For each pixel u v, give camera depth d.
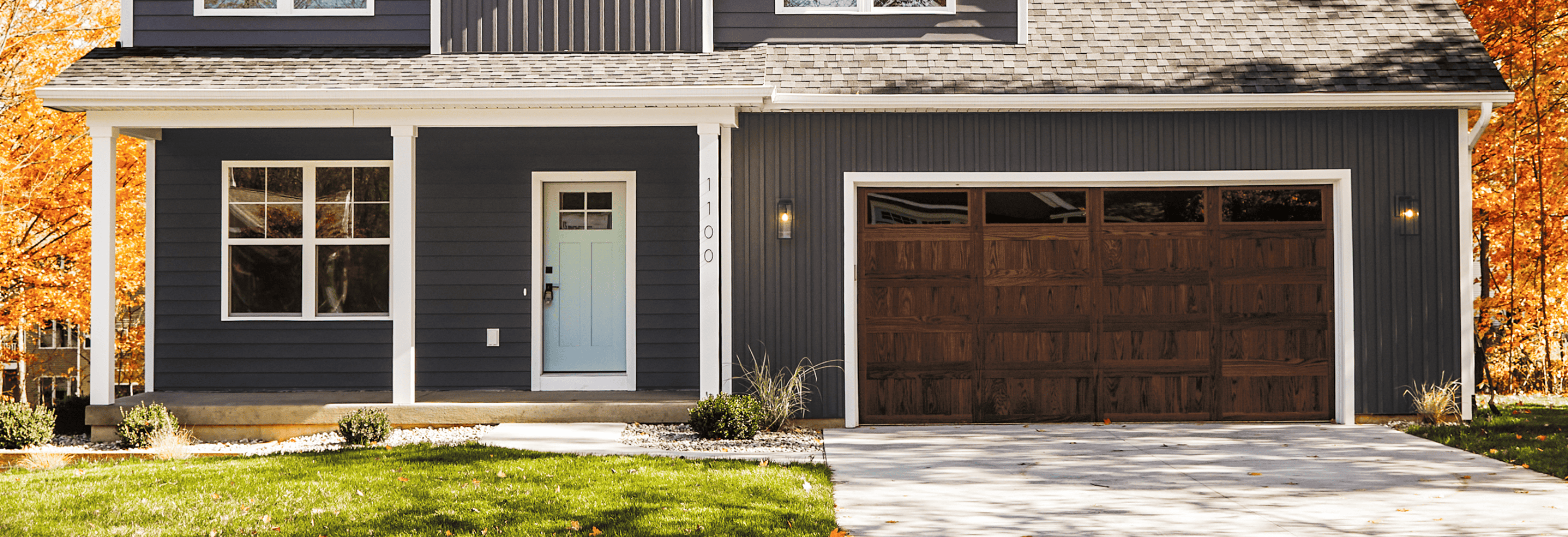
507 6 9.16
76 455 7.32
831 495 5.82
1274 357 8.65
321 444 7.83
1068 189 8.66
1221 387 8.65
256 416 8.19
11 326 14.47
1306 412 8.65
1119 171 8.53
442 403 8.34
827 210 8.51
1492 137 12.16
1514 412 9.67
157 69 8.45
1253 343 8.66
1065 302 8.65
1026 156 8.53
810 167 8.50
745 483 5.97
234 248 9.63
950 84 8.48
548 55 9.06
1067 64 8.78
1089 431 8.21
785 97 8.17
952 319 8.63
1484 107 8.32
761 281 8.48
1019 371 8.65
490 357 9.62
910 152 8.52
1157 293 8.64
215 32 9.21
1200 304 8.65
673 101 7.94
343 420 7.70
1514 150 11.91
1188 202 8.65
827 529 4.95
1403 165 8.53
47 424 7.96
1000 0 9.32
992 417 8.64
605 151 9.61
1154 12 9.47
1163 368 8.65
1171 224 8.63
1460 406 8.52
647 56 8.99
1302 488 6.03
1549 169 12.07
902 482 6.23
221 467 6.49
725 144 8.43
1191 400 8.66
